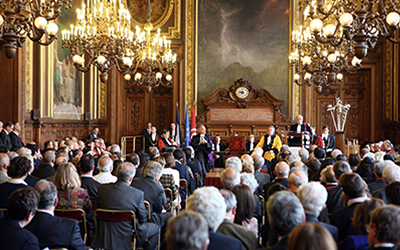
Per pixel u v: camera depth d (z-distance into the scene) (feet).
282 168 16.22
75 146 30.55
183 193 22.65
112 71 50.19
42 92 35.37
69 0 19.75
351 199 11.56
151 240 15.98
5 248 9.20
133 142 52.80
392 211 7.79
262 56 51.83
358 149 44.80
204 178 28.60
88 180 16.31
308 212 10.25
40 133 34.71
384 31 20.44
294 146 39.11
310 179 20.39
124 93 54.44
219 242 8.66
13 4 17.08
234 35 52.11
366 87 52.49
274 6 51.70
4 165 15.56
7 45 17.54
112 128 50.21
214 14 52.21
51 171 18.62
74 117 43.24
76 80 43.78
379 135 50.70
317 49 28.12
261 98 50.83
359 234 9.61
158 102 54.65
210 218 8.81
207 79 52.13
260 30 51.88
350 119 53.26
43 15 18.85
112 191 14.23
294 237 5.86
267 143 38.19
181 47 51.70
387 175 14.21
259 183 19.27
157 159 19.86
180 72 51.55
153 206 16.49
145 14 51.47
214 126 51.08
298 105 51.16
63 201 14.01
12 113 31.76
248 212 12.01
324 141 40.98
